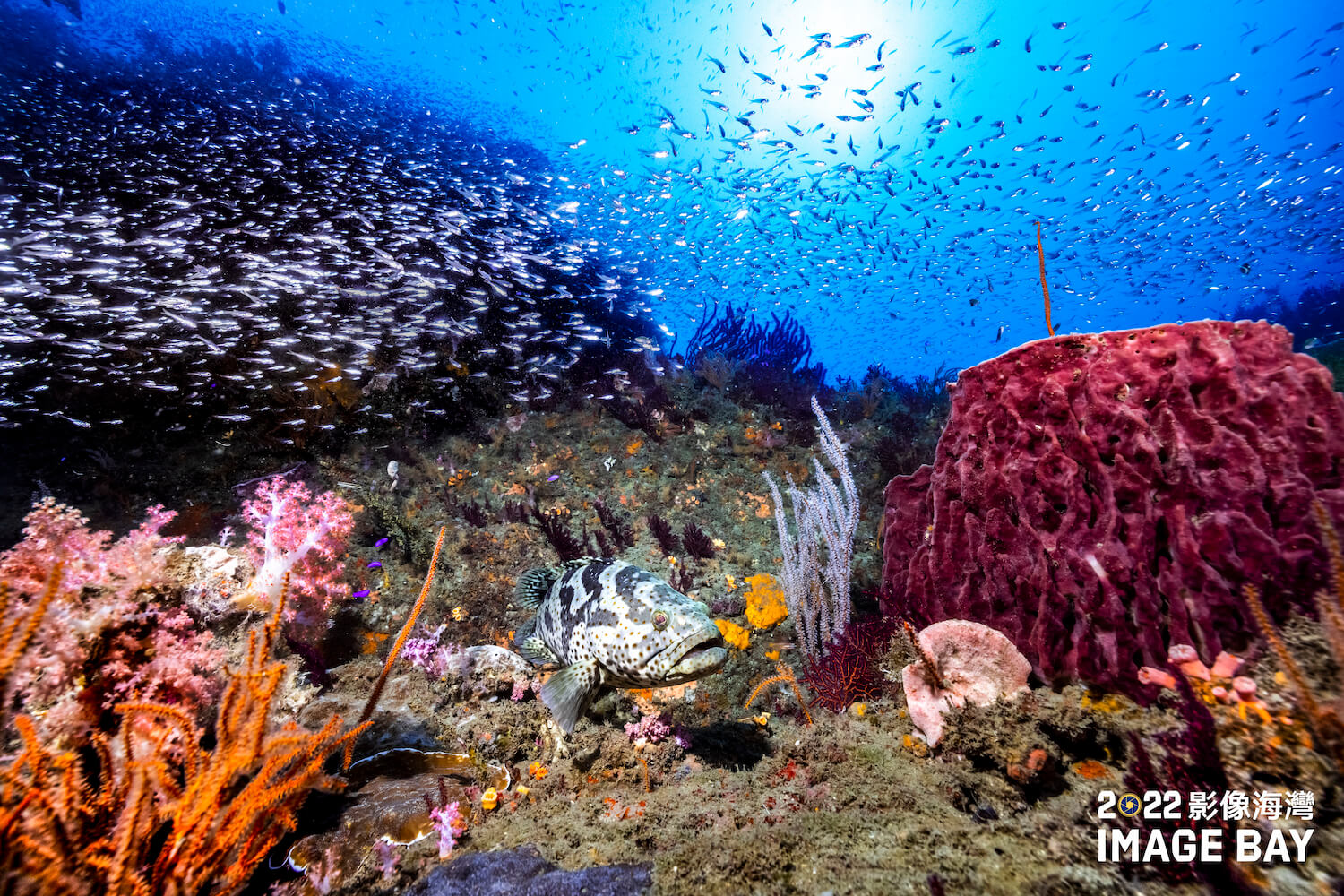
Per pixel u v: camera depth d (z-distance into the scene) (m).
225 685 0.79
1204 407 0.84
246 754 0.61
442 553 1.64
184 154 2.96
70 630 0.68
